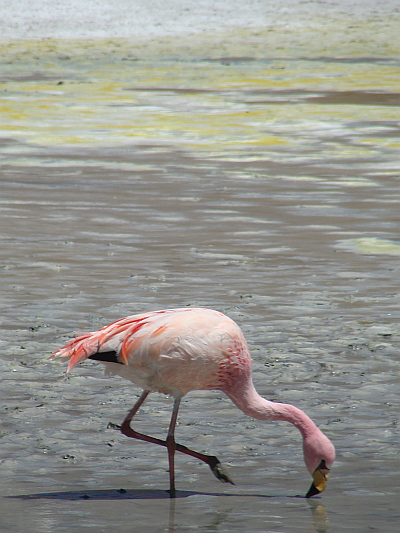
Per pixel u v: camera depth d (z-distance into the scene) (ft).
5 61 152.66
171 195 64.13
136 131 93.25
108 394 28.84
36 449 24.27
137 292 40.78
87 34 187.73
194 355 22.89
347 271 45.19
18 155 79.46
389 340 34.47
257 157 80.02
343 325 36.35
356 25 208.13
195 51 169.27
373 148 84.38
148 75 139.95
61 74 139.74
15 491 21.39
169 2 220.43
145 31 193.26
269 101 114.62
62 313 37.27
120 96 117.91
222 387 23.61
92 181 68.80
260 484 22.25
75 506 20.38
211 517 19.71
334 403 28.12
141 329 23.00
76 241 50.80
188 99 115.85
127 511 20.08
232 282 42.83
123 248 49.44
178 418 27.02
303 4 232.12
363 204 61.72
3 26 190.90
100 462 23.61
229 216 57.88
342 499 21.06
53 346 33.14
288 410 22.77
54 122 97.86
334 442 25.08
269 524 19.29
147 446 24.89
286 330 35.58
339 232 53.88
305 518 19.67
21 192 64.28
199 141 88.02
